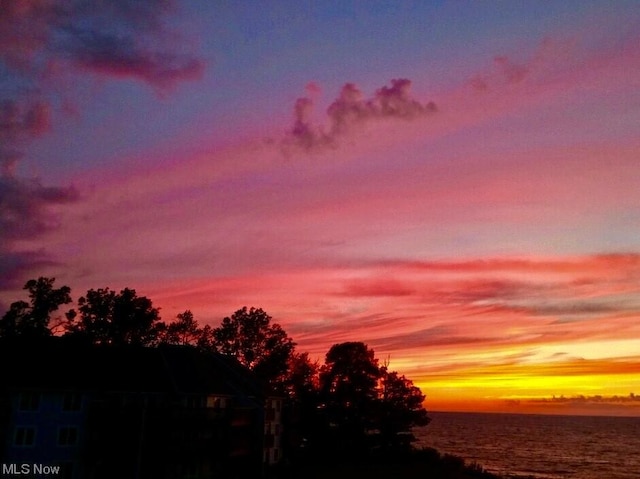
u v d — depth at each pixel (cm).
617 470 12338
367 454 8181
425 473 7119
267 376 8719
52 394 4775
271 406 6881
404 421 8550
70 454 4734
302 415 8325
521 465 12788
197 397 5334
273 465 6731
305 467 7025
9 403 4616
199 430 4975
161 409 4803
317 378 9344
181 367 5575
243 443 5559
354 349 8669
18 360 4988
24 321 7338
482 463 12862
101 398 4947
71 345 5462
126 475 4619
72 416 4819
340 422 8338
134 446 4678
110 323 8075
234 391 5725
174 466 4847
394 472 6988
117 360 5431
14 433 4584
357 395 8394
